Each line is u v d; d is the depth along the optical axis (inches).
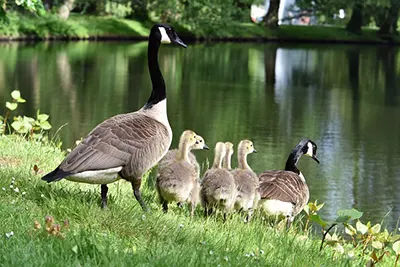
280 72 1707.7
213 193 378.9
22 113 984.3
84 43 2204.7
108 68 1567.4
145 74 1487.5
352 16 2878.9
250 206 402.9
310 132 960.3
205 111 1094.4
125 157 314.8
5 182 344.2
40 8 534.0
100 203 331.0
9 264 226.1
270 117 1067.9
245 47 2395.4
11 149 479.2
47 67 1534.2
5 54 1752.0
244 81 1507.1
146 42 2336.4
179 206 403.2
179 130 919.7
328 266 310.2
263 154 796.6
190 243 285.4
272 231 361.7
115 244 263.6
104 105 1082.7
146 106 346.6
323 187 673.6
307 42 2768.2
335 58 2105.1
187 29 2576.3
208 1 2591.0
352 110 1178.0
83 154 306.7
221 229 340.5
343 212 322.0
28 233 258.7
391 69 1849.2
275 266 284.8
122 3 2487.7
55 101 1099.3
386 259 368.8
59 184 377.4
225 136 893.2
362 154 831.7
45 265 227.1
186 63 1801.2
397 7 2819.9
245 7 2925.7
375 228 354.0
